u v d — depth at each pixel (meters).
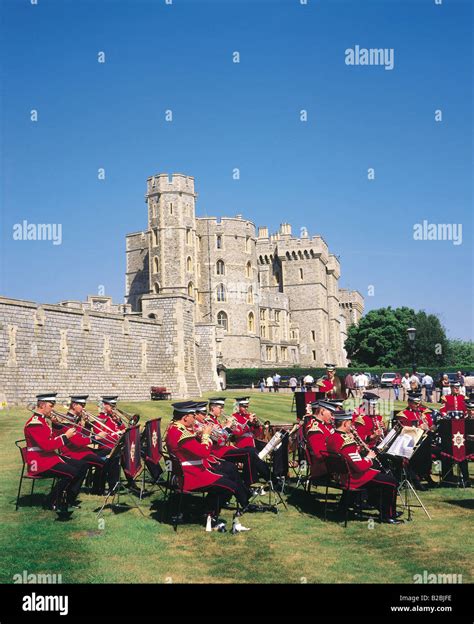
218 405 15.77
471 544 11.71
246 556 11.12
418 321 117.88
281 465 15.98
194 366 62.97
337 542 11.88
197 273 111.31
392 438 14.76
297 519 13.63
